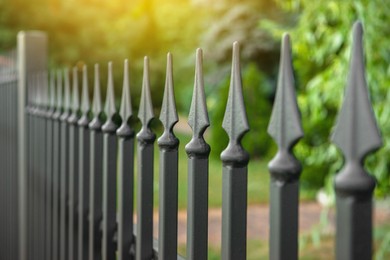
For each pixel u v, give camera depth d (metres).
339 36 4.21
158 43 20.38
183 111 21.50
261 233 6.83
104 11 19.00
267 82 15.38
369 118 0.72
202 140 1.16
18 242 3.33
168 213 1.30
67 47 18.23
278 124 0.87
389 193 4.54
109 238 1.76
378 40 4.16
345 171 0.73
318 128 8.23
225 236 1.01
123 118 1.62
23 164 3.12
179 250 5.39
